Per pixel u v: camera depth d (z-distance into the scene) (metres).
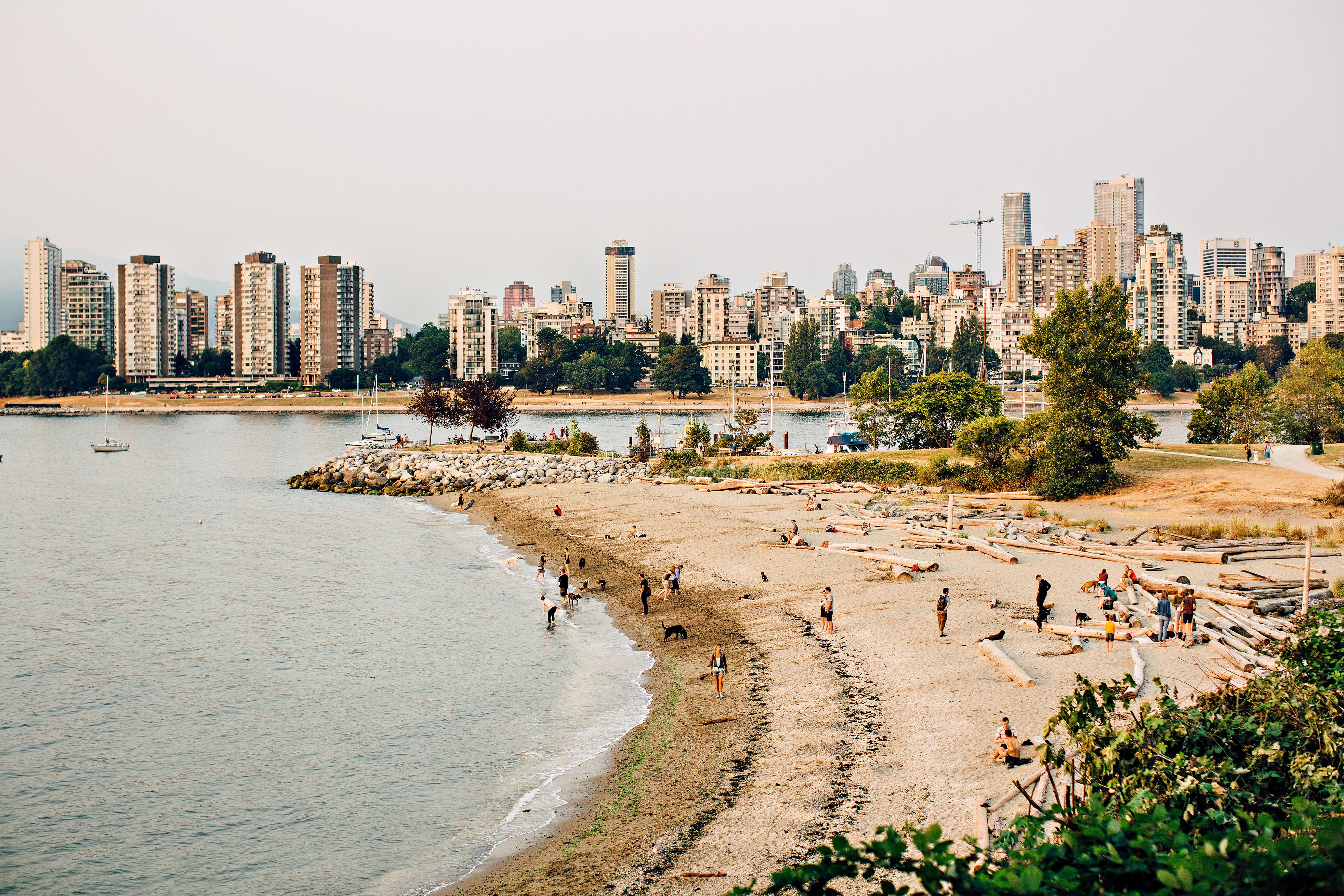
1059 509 74.69
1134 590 44.41
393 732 34.12
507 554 67.19
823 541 61.81
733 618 45.97
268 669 41.56
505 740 33.16
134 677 40.69
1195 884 10.32
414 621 49.19
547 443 132.88
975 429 88.94
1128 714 28.59
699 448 119.69
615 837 25.50
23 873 25.09
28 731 34.62
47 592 57.00
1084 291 82.12
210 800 29.11
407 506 95.44
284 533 78.94
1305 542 57.22
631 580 56.09
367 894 23.66
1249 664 32.09
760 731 31.75
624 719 34.44
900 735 29.91
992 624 40.81
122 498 104.25
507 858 24.95
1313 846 10.92
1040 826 15.16
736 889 11.90
